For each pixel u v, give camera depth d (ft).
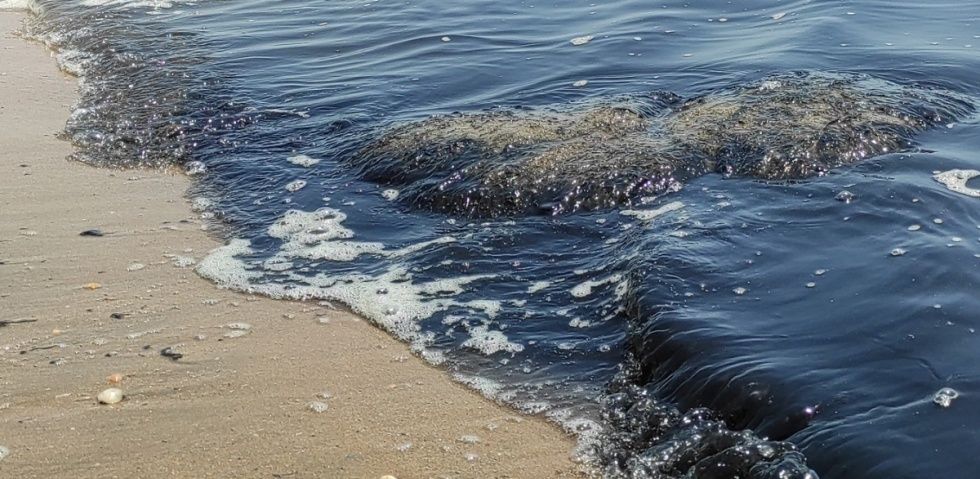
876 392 5.65
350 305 6.80
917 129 7.95
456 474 5.63
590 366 6.23
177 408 6.01
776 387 5.73
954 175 7.34
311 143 8.66
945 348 5.86
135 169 8.54
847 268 6.49
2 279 7.07
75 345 6.47
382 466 5.67
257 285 7.02
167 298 6.89
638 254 6.79
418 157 7.97
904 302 6.17
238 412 5.99
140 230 7.63
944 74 9.00
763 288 6.39
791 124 7.89
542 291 6.77
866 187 7.20
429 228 7.45
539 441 5.82
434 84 9.50
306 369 6.29
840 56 9.50
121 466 5.66
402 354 6.41
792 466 5.38
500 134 8.04
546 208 7.45
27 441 5.81
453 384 6.19
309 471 5.64
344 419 5.95
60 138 9.08
